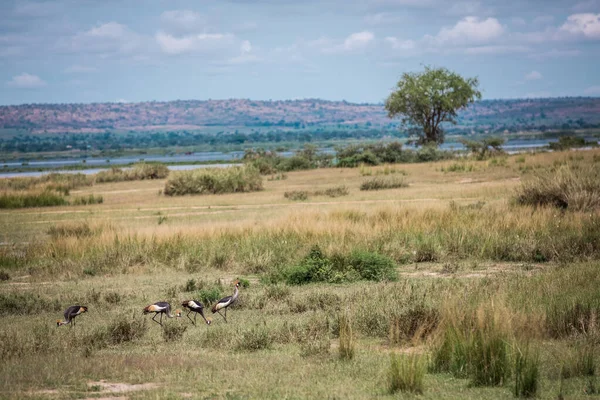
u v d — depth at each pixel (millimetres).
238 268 40750
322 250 39375
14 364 19344
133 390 16453
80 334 23750
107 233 49938
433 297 26203
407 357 17391
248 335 22109
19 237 58500
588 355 17672
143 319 26266
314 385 16641
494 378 16953
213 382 17047
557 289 26062
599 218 45000
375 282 34500
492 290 26172
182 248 44844
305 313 27125
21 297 31688
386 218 52125
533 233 42656
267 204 76688
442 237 43438
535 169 92812
